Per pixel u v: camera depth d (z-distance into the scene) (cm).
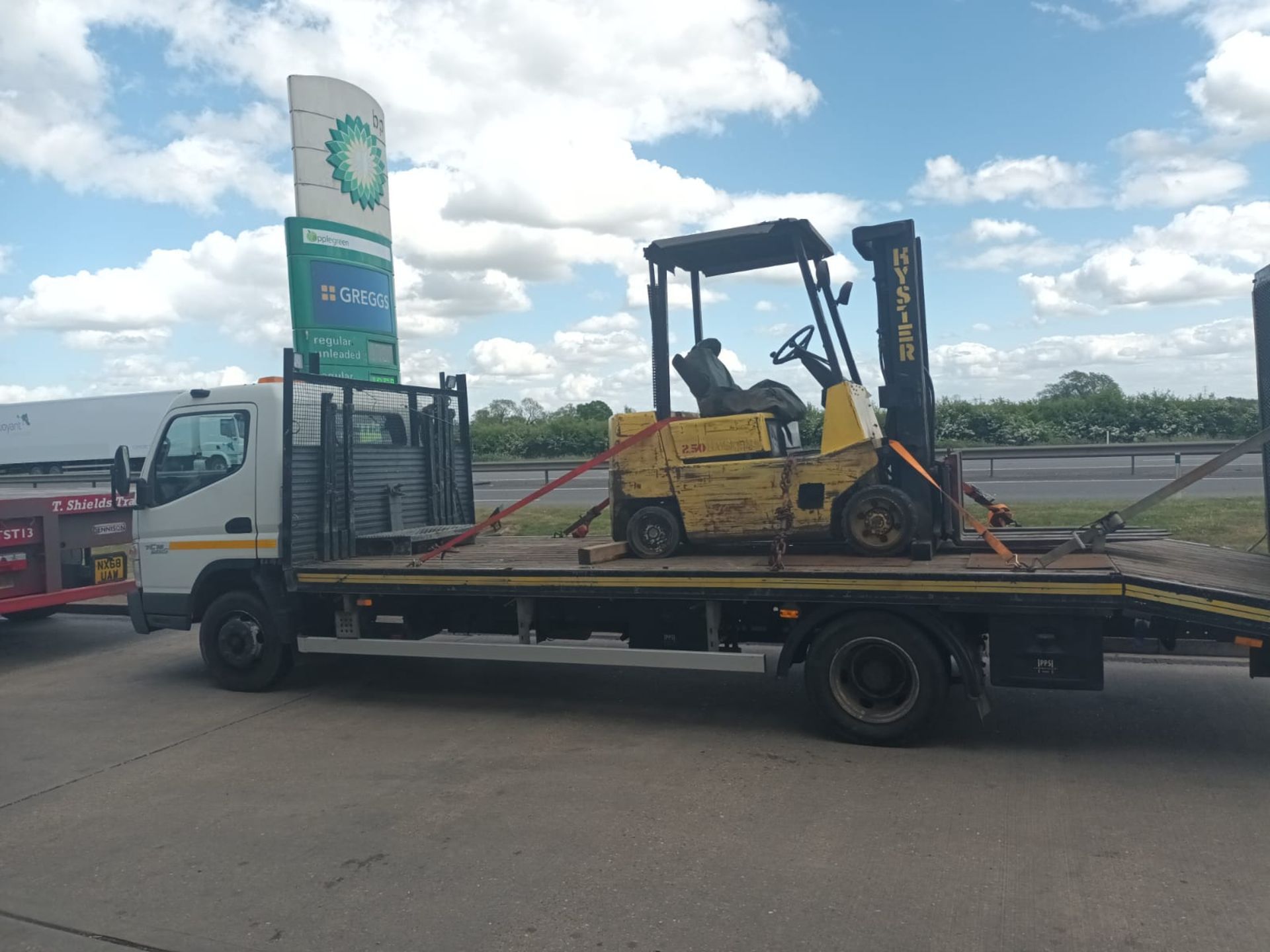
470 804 519
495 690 776
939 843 450
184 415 800
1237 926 367
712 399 709
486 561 739
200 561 789
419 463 905
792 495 663
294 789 552
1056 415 3175
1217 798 501
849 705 603
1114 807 490
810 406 771
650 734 641
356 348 1426
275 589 770
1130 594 541
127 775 587
